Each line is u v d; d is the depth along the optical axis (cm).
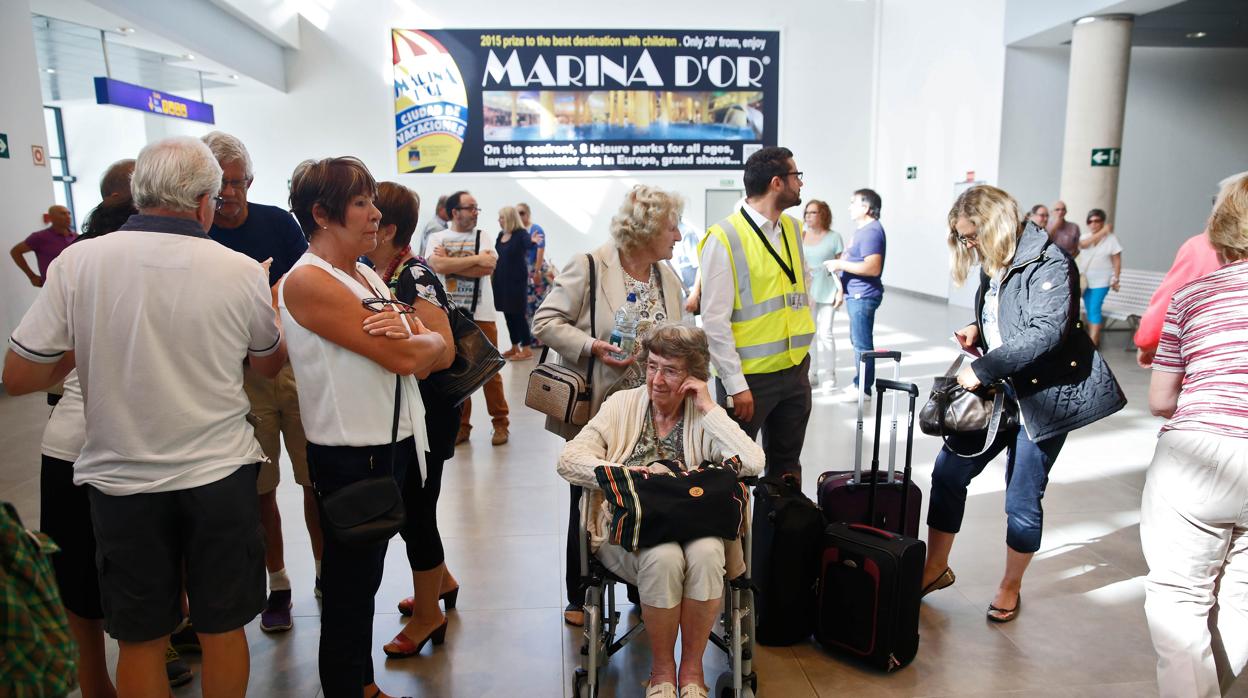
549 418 274
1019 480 273
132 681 182
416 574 258
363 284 208
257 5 1126
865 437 516
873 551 246
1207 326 195
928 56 1235
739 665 219
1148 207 1152
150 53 980
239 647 190
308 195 191
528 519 382
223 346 181
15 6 695
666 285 276
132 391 171
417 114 1323
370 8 1298
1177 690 199
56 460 199
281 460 489
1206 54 1116
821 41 1369
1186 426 194
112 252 171
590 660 218
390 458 204
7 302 684
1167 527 200
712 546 212
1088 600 296
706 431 234
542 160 1348
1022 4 988
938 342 873
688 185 1373
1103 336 917
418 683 246
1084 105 894
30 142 712
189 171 176
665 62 1340
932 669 252
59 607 130
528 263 912
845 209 1430
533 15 1312
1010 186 1070
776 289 280
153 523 177
